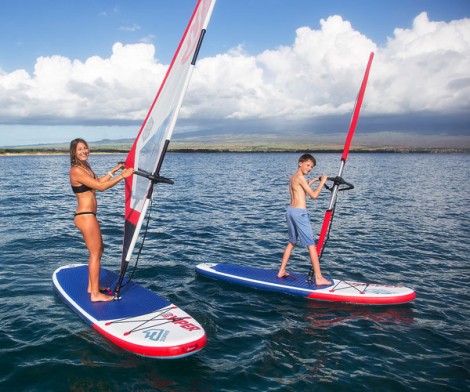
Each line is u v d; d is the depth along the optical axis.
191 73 5.22
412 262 9.05
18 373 4.23
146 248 9.73
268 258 9.23
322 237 7.29
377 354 4.88
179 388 4.05
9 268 7.79
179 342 4.54
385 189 26.47
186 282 7.27
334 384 4.22
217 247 10.04
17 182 29.14
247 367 4.50
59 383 4.07
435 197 21.81
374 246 10.51
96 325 5.04
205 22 5.16
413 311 6.26
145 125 6.19
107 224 12.76
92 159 100.00
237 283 7.22
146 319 5.15
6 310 5.77
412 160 100.19
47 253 8.94
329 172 46.97
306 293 6.65
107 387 4.04
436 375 4.45
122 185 27.48
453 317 6.05
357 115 7.03
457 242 11.06
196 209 16.50
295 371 4.45
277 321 5.74
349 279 7.82
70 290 6.07
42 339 4.92
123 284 6.30
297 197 6.83
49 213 14.62
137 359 4.54
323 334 5.37
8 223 12.44
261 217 14.80
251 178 36.28
